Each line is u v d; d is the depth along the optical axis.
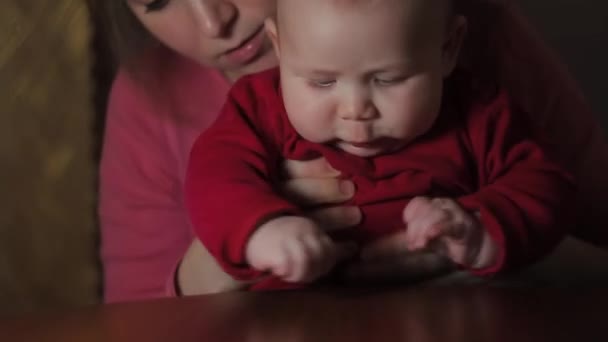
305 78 0.87
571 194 0.93
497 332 0.58
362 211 0.94
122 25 1.32
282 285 0.94
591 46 1.34
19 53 1.45
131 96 1.30
